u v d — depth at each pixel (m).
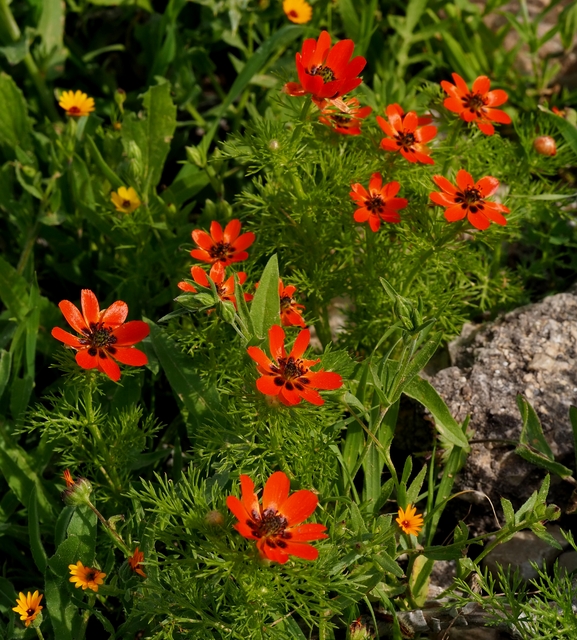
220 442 0.49
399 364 0.50
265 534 0.44
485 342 0.56
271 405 0.47
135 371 0.51
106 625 0.48
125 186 0.61
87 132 0.63
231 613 0.46
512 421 0.53
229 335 0.53
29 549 0.54
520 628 0.47
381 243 0.55
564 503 0.52
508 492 0.52
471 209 0.51
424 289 0.55
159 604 0.46
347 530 0.47
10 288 0.57
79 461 0.51
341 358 0.51
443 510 0.53
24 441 0.56
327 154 0.55
